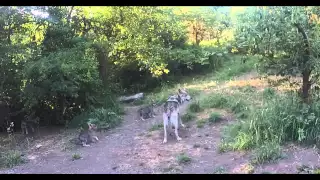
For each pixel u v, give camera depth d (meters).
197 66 19.89
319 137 7.71
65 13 14.00
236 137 8.62
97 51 14.48
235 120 10.24
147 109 12.01
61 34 12.52
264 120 8.59
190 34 22.61
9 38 11.52
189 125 10.50
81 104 12.77
